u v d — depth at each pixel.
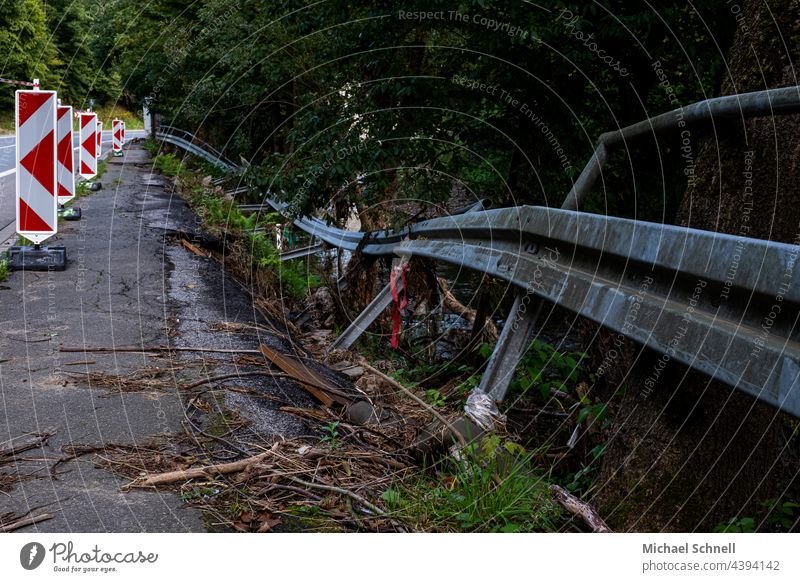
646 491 2.88
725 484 2.83
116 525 2.22
